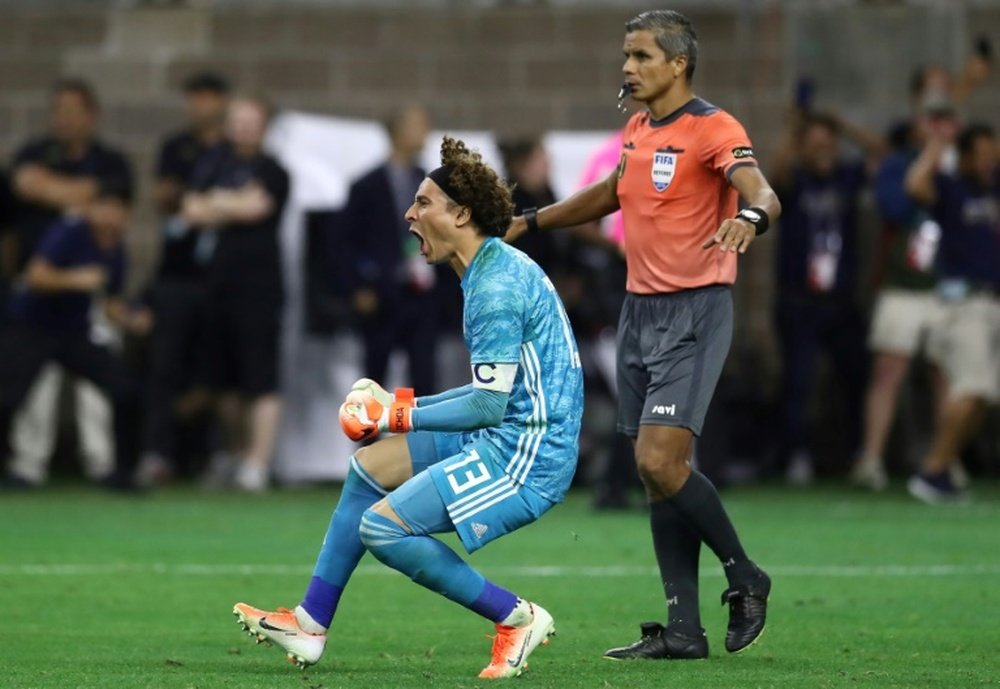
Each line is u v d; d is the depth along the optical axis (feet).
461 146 69.62
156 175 170.91
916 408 185.16
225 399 170.91
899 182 167.53
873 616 91.40
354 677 71.10
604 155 142.61
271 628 71.15
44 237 161.58
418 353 163.73
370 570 110.42
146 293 172.14
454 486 68.80
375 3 187.52
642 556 117.70
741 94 186.09
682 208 76.54
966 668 74.64
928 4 186.70
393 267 162.61
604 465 162.81
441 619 90.12
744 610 77.20
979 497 161.89
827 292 174.50
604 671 73.31
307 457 174.50
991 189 159.63
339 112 187.32
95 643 81.41
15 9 187.32
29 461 169.58
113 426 160.04
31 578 104.88
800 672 73.31
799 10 186.29
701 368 76.33
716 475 164.04
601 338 162.61
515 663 70.79
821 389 185.47
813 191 174.09
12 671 72.90
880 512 147.84
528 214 81.71
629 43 76.89
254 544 123.44
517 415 69.56
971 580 106.11
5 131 187.21
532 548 122.42
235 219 163.63
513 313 68.39
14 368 155.53
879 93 186.70
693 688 68.85
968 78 164.14
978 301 159.22
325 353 174.50
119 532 130.62
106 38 187.73
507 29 187.73
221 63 187.52
